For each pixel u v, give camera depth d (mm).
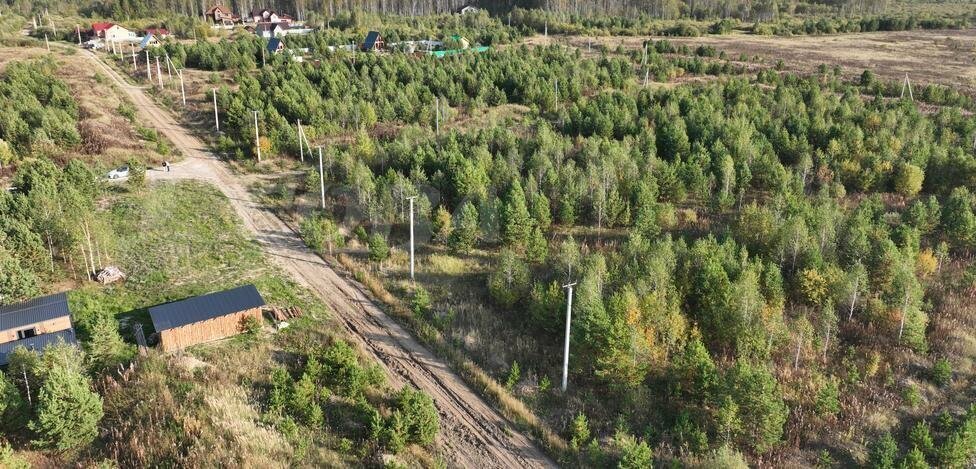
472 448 29594
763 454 28891
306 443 28250
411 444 29188
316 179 59594
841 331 37438
